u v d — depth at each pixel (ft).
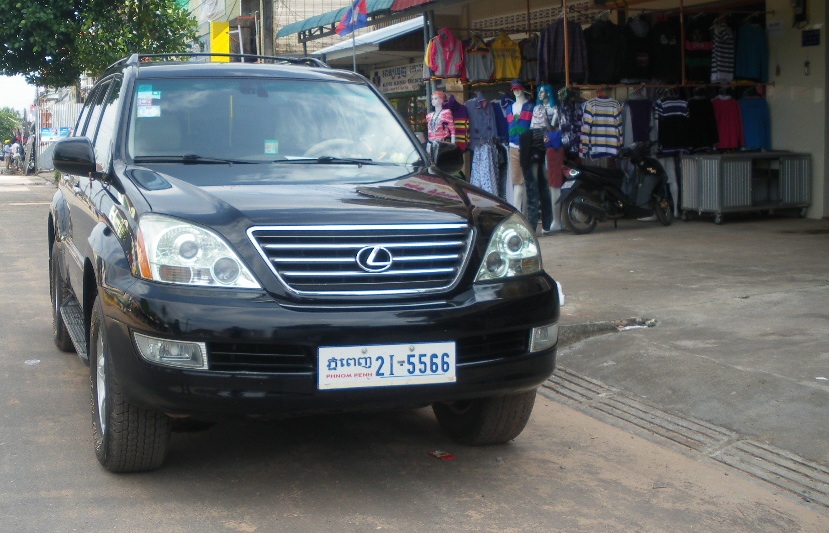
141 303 12.41
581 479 14.69
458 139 42.52
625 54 40.70
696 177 41.32
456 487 14.20
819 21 40.27
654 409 17.97
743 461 15.44
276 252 12.60
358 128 17.51
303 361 12.44
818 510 13.69
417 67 59.36
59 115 104.12
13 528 12.48
